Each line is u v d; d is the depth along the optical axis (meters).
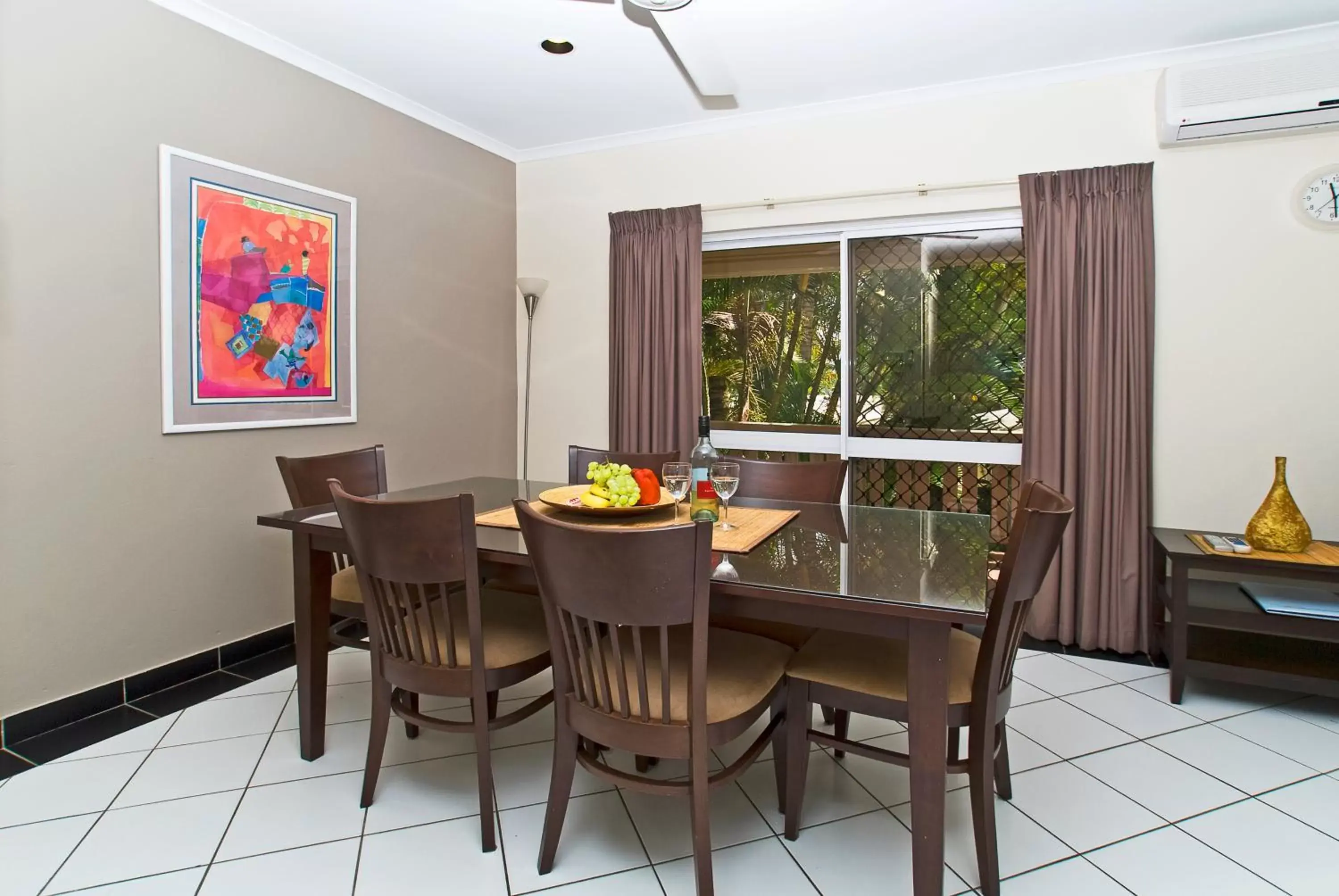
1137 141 2.89
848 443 3.53
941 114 3.19
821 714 2.49
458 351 3.76
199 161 2.53
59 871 1.56
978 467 3.33
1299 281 2.71
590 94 3.28
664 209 3.67
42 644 2.19
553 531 1.38
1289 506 2.40
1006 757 1.83
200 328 2.56
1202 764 2.05
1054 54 2.85
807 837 1.73
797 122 3.45
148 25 2.38
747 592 1.43
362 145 3.18
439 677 1.67
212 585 2.68
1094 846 1.68
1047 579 3.00
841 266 3.47
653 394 3.72
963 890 1.53
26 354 2.12
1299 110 2.56
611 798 1.90
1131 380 2.85
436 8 2.54
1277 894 1.51
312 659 2.03
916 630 1.37
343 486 2.42
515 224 4.13
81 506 2.27
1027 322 3.00
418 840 1.70
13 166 2.07
